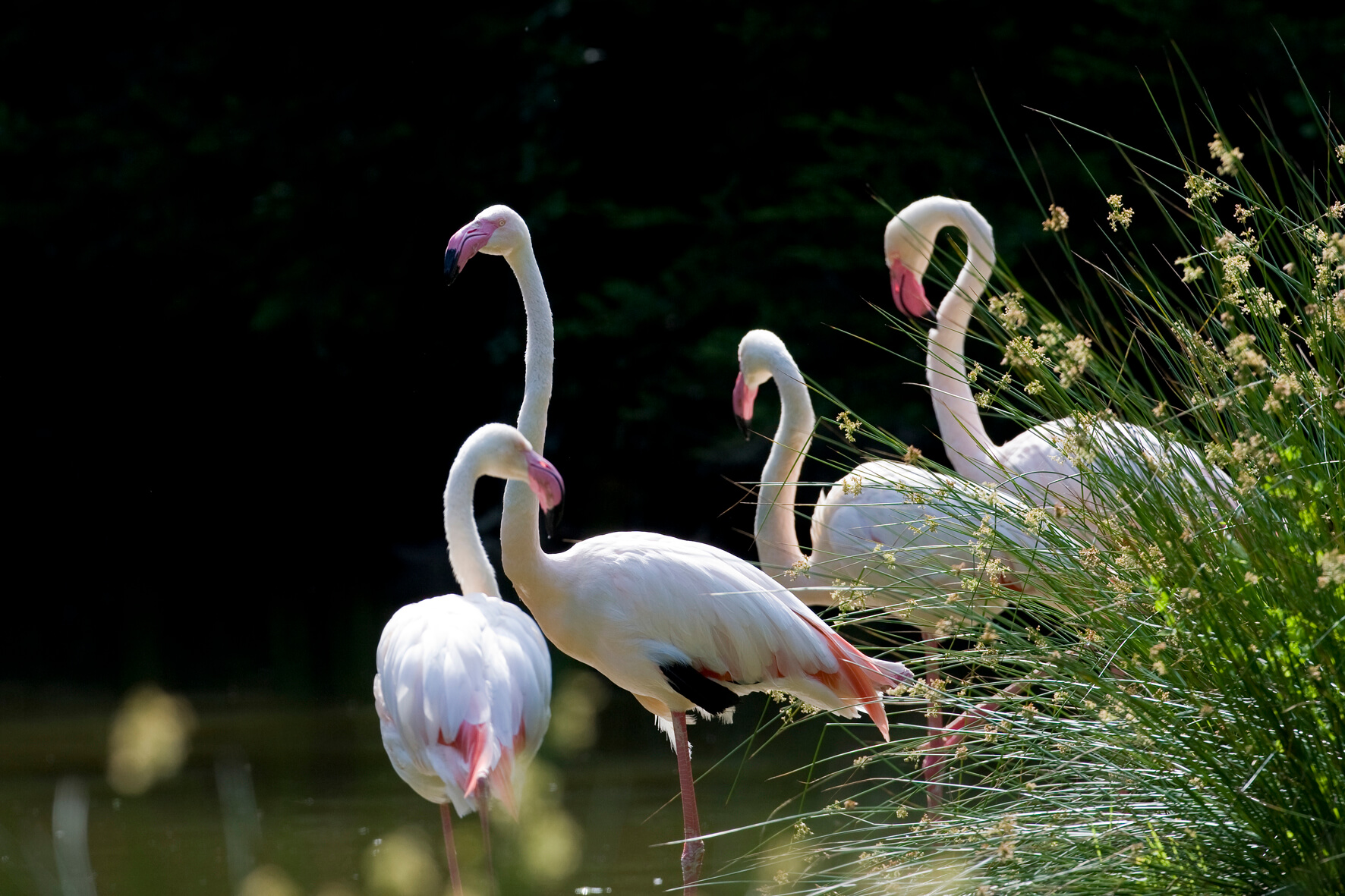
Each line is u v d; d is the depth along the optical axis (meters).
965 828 4.61
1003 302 5.02
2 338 24.06
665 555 6.64
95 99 24.47
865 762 4.94
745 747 9.73
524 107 21.30
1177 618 4.21
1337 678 3.96
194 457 24.48
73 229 23.30
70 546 22.50
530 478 6.61
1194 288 5.23
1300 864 3.90
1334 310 4.44
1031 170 18.16
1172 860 4.18
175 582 19.36
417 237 22.05
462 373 22.86
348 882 6.85
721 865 7.00
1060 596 4.70
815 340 19.36
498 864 7.19
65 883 4.95
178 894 6.73
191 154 22.39
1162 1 17.58
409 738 6.15
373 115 22.34
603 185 21.62
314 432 24.23
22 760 9.77
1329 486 4.25
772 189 20.22
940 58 19.77
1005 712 4.89
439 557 21.41
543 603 6.69
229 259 22.55
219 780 9.12
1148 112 18.33
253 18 22.69
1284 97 17.52
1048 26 19.19
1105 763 4.44
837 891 5.05
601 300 21.38
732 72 20.97
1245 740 4.00
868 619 5.38
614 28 21.08
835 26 19.92
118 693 12.17
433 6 22.11
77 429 24.42
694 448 20.16
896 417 18.38
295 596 18.12
